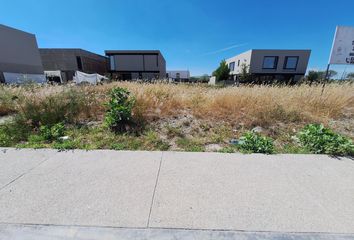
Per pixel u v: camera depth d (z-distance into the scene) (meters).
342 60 6.36
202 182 2.46
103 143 3.72
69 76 30.77
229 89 6.89
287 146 3.82
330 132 3.70
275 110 5.37
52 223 1.77
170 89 7.17
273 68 31.34
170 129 4.46
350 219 1.86
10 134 4.00
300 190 2.33
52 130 4.03
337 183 2.48
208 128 4.73
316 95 6.30
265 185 2.42
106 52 31.98
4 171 2.67
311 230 1.73
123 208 1.97
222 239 1.63
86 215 1.86
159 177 2.57
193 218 1.85
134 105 5.18
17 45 22.77
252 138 3.71
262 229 1.73
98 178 2.52
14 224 1.75
